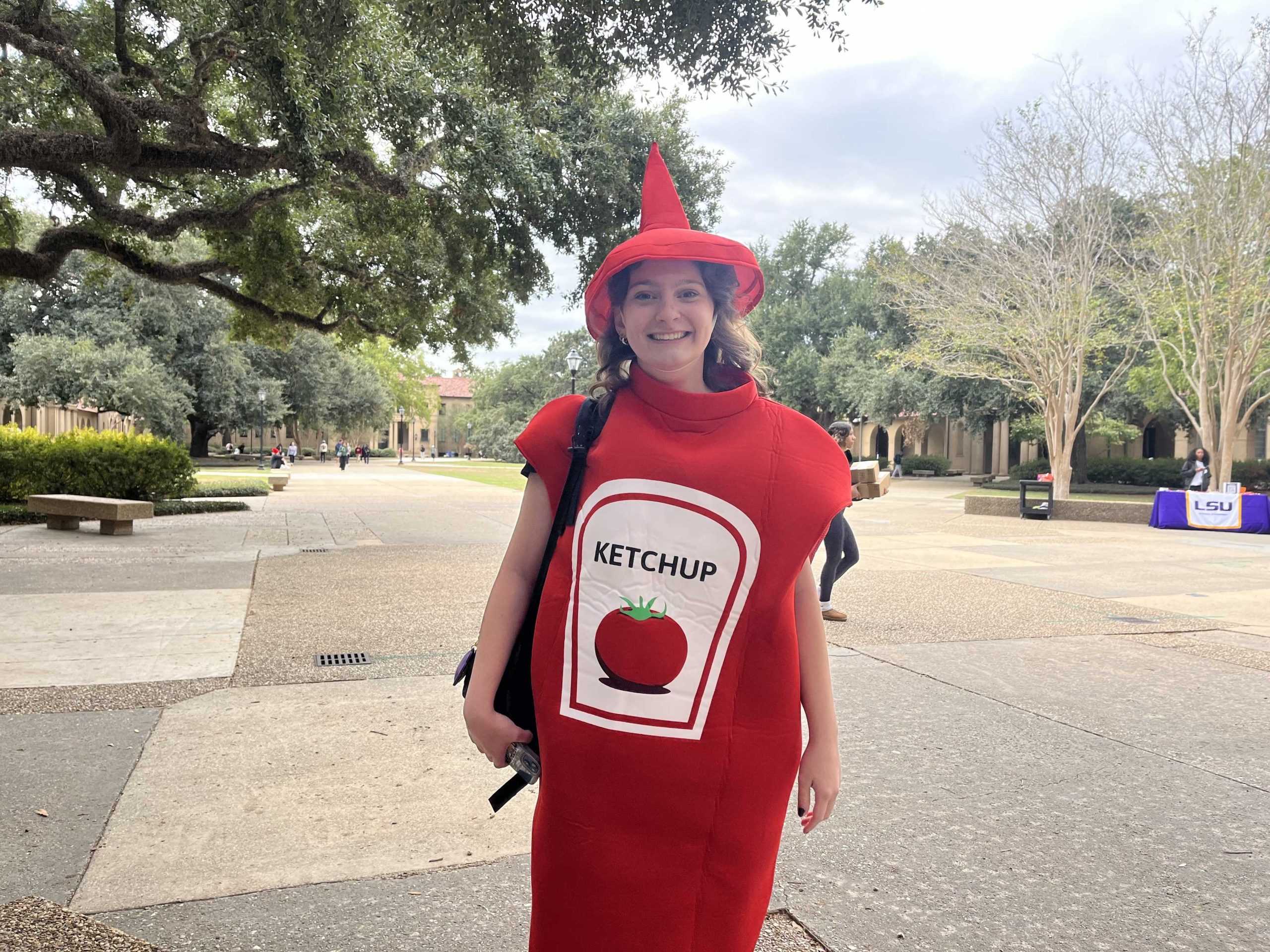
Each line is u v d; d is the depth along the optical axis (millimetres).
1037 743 3805
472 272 14211
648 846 1224
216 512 16484
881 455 58875
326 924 2227
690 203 14656
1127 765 3543
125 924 2199
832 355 41781
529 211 12352
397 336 17266
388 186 10977
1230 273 16938
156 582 7992
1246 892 2482
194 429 52406
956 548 12523
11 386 35094
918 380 33906
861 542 13305
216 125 13438
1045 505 18000
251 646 5473
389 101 9750
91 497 14609
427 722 3957
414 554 10414
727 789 1229
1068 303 19438
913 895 2447
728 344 1471
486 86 9188
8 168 9211
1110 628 6582
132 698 4281
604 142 12953
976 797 3178
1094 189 19156
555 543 1310
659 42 7398
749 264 1348
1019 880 2543
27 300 39719
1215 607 7559
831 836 2832
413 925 2234
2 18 8625
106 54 11266
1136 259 20016
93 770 3285
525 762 1325
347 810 2961
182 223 11477
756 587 1248
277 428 57250
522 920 2268
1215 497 15617
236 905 2311
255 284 14844
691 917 1221
